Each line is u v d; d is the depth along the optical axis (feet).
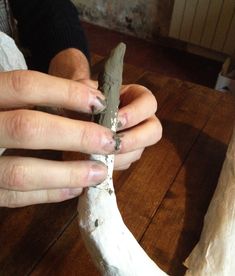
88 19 3.27
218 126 1.00
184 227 0.73
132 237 0.57
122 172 0.83
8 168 0.46
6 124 0.42
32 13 1.24
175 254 0.68
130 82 1.13
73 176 0.48
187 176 0.84
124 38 3.10
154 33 3.04
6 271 0.61
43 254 0.64
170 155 0.89
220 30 2.66
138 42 3.06
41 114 0.44
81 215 0.54
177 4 2.70
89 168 0.48
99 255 0.52
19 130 0.42
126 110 0.63
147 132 0.65
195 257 0.67
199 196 0.80
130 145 0.62
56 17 1.20
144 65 2.78
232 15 2.55
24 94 0.43
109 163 0.54
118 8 3.05
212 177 0.85
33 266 0.62
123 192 0.78
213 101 1.08
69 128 0.44
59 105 0.45
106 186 0.54
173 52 2.95
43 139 0.43
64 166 0.48
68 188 0.50
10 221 0.69
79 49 1.10
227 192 0.76
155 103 0.70
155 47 3.01
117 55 0.52
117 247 0.53
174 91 1.11
